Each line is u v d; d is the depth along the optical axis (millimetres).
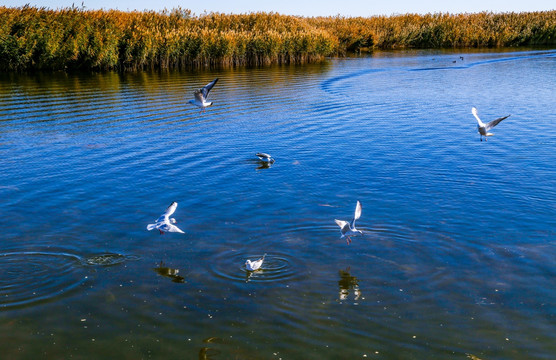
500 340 12352
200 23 86688
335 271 15461
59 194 21516
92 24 64750
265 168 25094
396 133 32000
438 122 35031
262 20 93250
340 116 37469
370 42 107312
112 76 59250
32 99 43094
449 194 21281
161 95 45812
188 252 16578
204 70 67500
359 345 12219
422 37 116812
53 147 28859
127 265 15781
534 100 42938
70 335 12562
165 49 67812
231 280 14977
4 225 18328
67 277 15055
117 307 13688
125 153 27797
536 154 26797
